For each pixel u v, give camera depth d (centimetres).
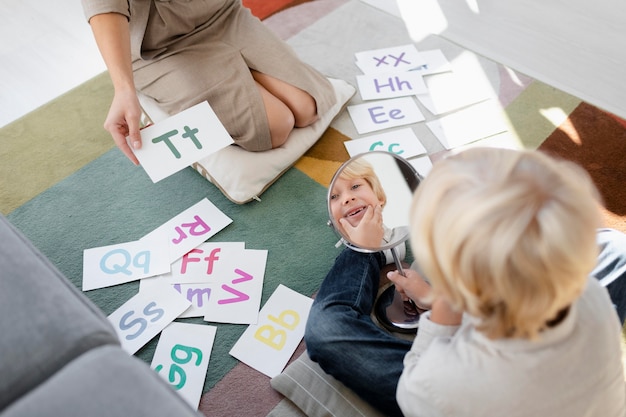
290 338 140
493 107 186
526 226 62
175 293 148
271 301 146
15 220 165
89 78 204
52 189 172
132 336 141
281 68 170
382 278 147
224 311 145
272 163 168
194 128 148
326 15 219
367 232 126
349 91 189
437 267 71
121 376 77
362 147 178
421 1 223
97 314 97
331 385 124
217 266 153
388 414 117
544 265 62
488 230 63
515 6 221
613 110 184
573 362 73
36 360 84
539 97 188
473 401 77
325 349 118
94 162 178
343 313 121
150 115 176
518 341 72
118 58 142
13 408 74
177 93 165
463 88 192
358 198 128
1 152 181
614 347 77
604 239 115
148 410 74
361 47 207
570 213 63
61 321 87
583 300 77
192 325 142
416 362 92
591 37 209
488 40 208
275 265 153
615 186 163
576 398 75
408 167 128
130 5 154
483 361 75
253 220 163
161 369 135
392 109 188
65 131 186
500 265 63
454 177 68
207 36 168
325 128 180
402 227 125
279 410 126
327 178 172
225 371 135
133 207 167
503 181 65
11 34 221
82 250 158
